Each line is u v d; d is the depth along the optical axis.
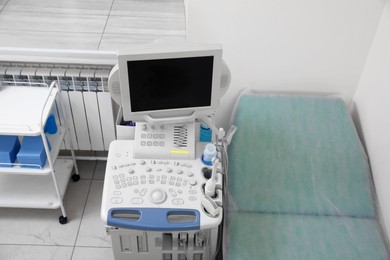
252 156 2.20
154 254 2.02
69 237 2.46
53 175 2.26
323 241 1.96
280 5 2.14
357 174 2.17
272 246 1.93
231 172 2.16
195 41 2.29
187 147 1.93
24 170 2.22
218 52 1.61
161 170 1.89
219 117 2.61
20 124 2.09
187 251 1.99
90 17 2.57
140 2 2.74
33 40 2.35
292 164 2.18
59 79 2.39
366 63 2.33
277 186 2.13
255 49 2.30
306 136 2.25
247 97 2.38
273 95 2.40
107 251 2.40
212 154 1.90
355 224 2.05
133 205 1.77
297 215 2.08
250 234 1.97
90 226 2.51
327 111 2.34
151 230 1.73
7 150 2.19
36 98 2.26
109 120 2.53
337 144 2.24
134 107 1.73
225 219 2.08
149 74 1.63
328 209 2.09
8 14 2.56
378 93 2.19
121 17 2.58
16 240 2.42
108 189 1.82
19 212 2.56
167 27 2.51
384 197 2.08
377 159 2.18
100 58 2.29
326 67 2.37
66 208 2.60
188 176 1.88
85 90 2.42
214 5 2.15
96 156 2.84
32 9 2.62
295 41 2.27
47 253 2.37
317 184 2.14
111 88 1.71
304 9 2.15
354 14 2.16
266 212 2.08
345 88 2.46
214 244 2.07
